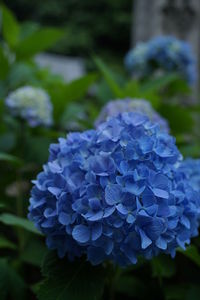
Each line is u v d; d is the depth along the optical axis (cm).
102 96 134
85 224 71
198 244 93
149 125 77
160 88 145
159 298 94
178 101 189
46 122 115
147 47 152
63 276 74
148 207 70
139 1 210
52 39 128
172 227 71
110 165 72
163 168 74
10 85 133
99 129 76
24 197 109
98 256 72
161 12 203
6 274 86
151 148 73
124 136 74
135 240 70
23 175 111
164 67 150
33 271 102
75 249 74
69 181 72
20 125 116
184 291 92
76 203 71
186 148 111
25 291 88
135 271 98
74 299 73
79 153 75
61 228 73
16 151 114
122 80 145
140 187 71
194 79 153
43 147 112
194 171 91
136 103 106
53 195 73
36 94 115
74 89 123
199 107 130
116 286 92
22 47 130
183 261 98
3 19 134
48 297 73
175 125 126
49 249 77
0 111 116
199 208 76
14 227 97
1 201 106
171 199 72
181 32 203
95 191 71
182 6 201
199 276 98
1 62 128
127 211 70
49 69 183
